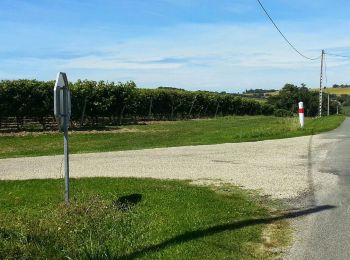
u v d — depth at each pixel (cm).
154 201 813
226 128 3042
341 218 701
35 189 965
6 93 2680
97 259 521
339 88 14025
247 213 725
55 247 548
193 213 720
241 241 586
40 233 593
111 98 3325
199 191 895
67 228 616
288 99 8762
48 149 1955
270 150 1543
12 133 2612
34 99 2761
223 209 748
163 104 4591
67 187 755
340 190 903
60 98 738
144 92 4256
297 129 2281
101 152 1677
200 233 614
